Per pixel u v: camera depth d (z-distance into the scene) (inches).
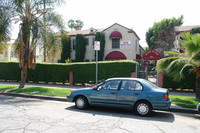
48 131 176.4
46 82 639.1
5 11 438.9
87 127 191.5
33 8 481.4
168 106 231.8
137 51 1162.0
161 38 1175.0
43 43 459.2
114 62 520.7
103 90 267.3
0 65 708.7
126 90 253.4
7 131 174.9
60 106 301.1
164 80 473.1
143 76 511.8
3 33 433.1
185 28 975.6
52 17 491.2
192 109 273.1
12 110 262.8
